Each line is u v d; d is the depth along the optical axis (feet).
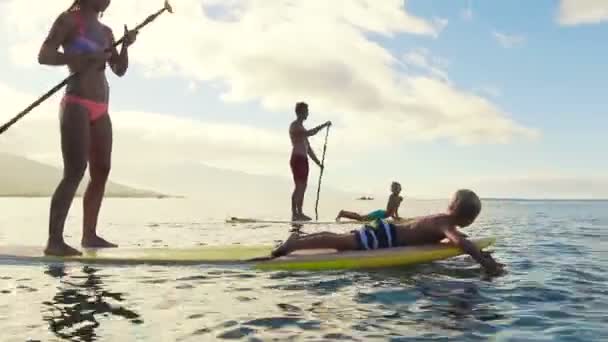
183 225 36.32
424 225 17.42
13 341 8.60
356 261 16.02
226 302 11.48
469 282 13.78
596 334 9.25
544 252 20.20
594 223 40.22
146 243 24.14
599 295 12.25
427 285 13.35
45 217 50.70
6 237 28.40
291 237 16.97
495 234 29.01
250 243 24.08
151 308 10.89
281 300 11.69
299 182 40.57
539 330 9.48
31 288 12.84
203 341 8.77
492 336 9.14
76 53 20.02
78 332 9.14
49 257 17.44
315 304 11.33
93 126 20.83
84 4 20.53
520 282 13.75
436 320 10.11
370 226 17.62
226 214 57.57
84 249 19.39
